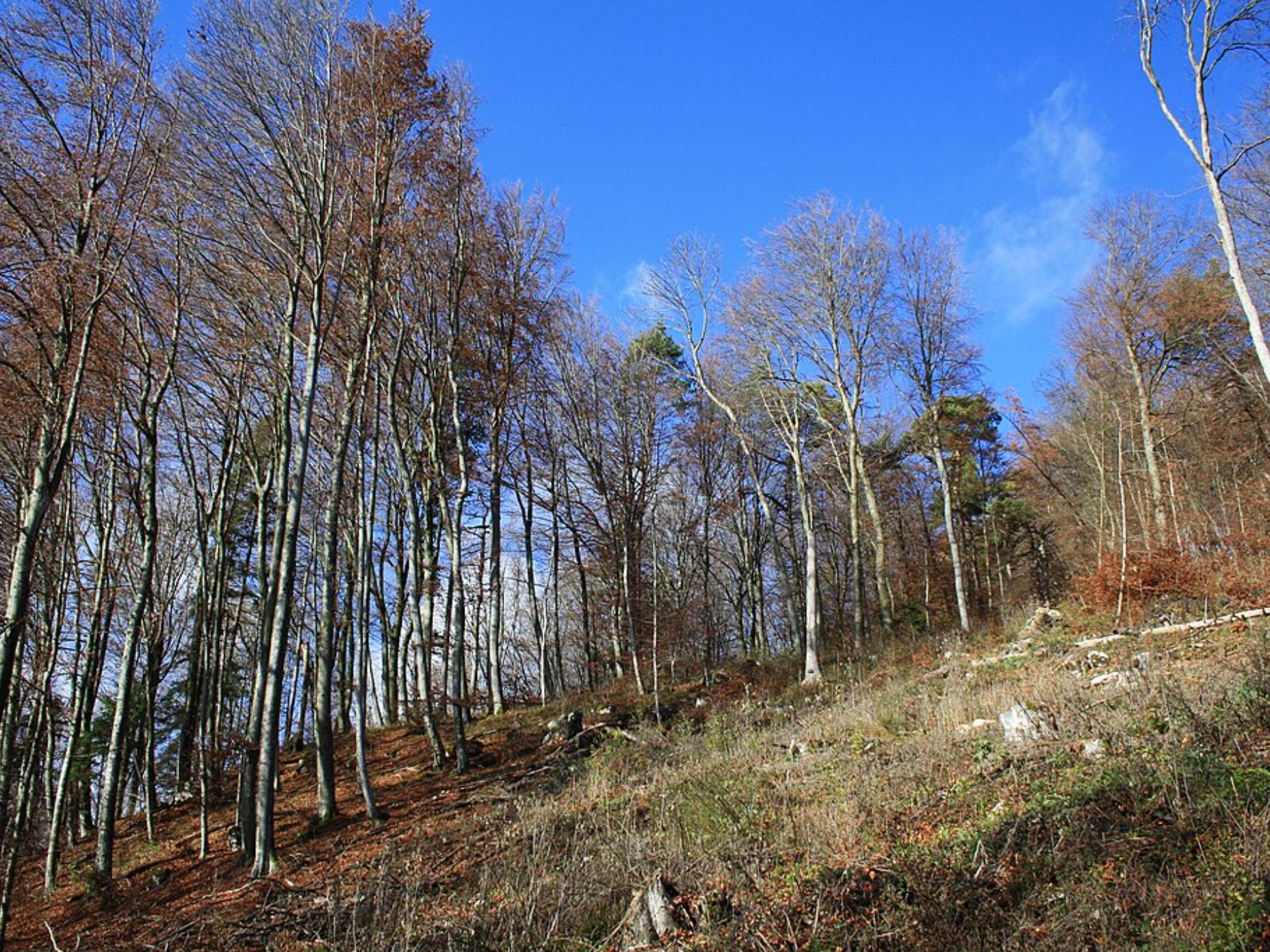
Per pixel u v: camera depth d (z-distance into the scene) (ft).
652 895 22.25
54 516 59.52
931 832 23.66
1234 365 81.41
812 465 94.38
